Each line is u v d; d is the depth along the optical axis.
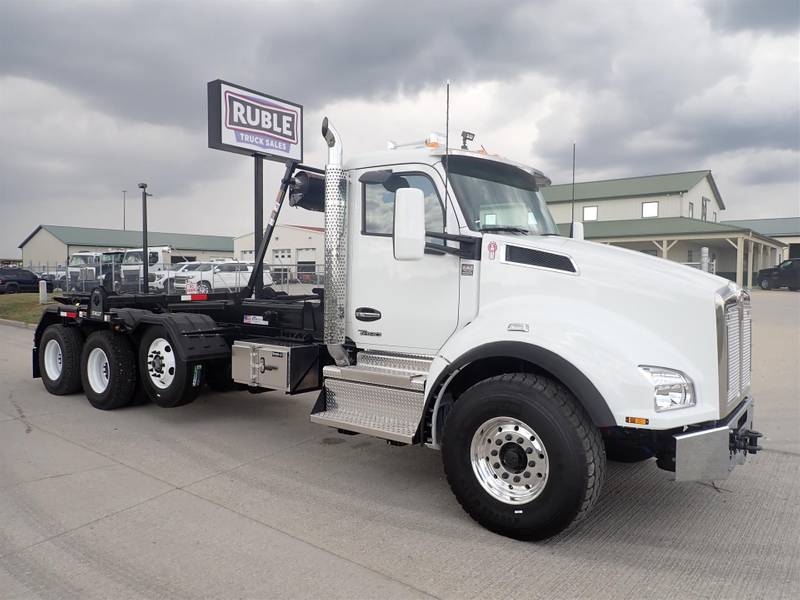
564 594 3.20
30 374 9.59
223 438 6.07
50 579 3.29
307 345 5.64
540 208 5.20
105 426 6.46
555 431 3.58
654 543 3.81
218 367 6.71
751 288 33.22
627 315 3.85
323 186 5.80
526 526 3.71
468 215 4.41
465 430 3.94
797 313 17.59
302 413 7.17
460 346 4.05
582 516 3.67
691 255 34.12
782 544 3.80
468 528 4.01
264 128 11.20
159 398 6.47
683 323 3.71
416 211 3.98
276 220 6.07
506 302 4.18
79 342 7.77
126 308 7.10
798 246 45.59
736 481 4.95
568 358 3.62
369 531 3.94
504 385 3.80
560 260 4.06
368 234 4.87
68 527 3.94
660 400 3.51
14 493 4.52
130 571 3.38
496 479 3.89
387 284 4.78
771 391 7.91
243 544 3.73
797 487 4.81
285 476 4.98
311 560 3.53
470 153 4.61
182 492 4.58
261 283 6.65
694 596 3.18
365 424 4.47
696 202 36.81
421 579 3.33
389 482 4.88
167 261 31.41
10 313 19.66
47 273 39.53
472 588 3.24
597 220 36.53
